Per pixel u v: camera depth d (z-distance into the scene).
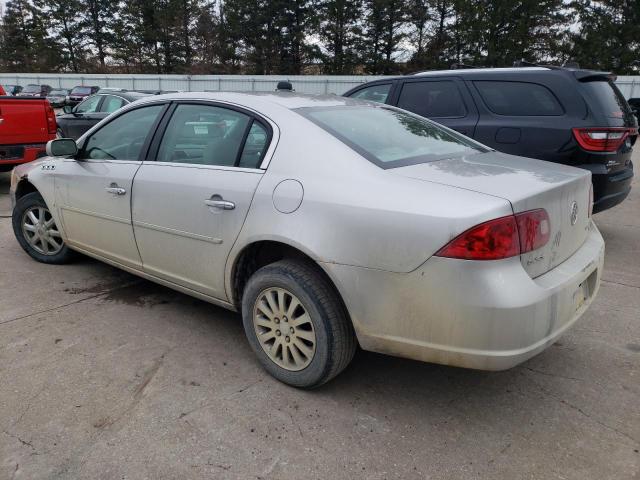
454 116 5.91
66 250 4.58
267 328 2.96
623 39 41.06
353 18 46.59
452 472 2.32
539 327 2.32
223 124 3.23
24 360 3.13
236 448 2.44
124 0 56.81
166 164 3.42
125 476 2.26
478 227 2.22
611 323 3.75
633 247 5.64
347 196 2.55
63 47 59.72
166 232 3.37
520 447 2.48
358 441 2.50
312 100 3.38
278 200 2.76
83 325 3.59
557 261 2.60
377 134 3.09
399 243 2.36
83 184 3.95
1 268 4.62
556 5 41.59
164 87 38.69
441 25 46.09
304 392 2.88
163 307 3.91
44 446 2.42
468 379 3.05
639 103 21.88
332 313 2.65
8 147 7.21
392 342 2.49
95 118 10.66
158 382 2.94
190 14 54.62
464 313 2.26
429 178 2.56
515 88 5.54
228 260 3.02
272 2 48.44
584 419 2.69
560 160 5.20
